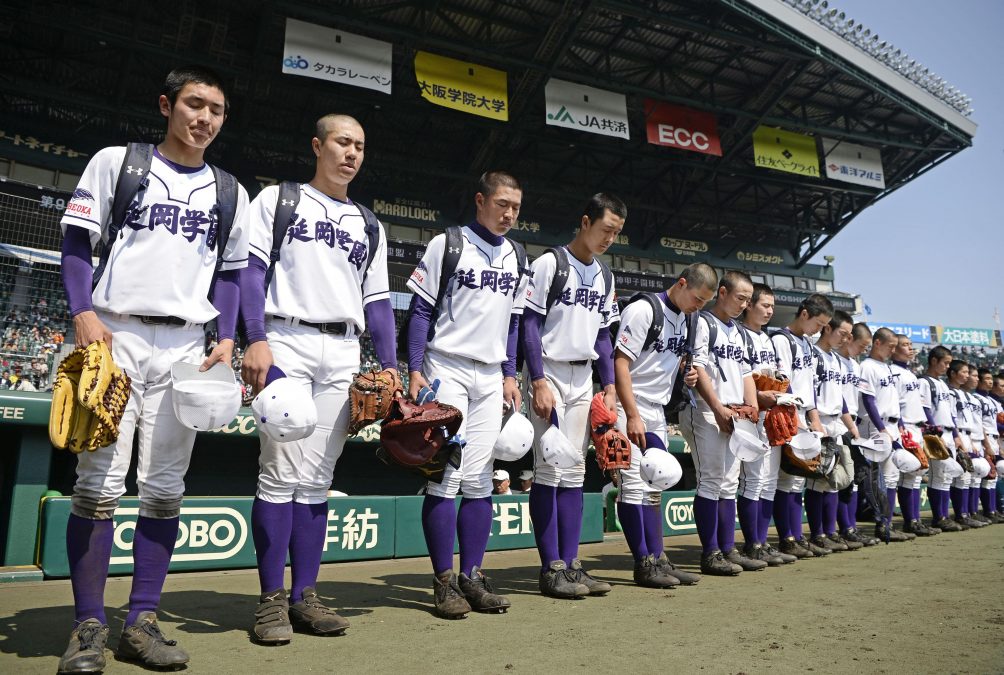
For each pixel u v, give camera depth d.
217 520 4.63
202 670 2.04
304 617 2.59
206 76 2.39
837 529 6.31
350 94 17.33
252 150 19.17
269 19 15.14
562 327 3.70
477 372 3.24
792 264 26.70
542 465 3.66
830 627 2.69
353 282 2.84
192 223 2.37
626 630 2.64
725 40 17.92
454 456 2.92
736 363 4.84
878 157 22.62
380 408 2.69
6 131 16.23
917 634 2.56
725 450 4.55
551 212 23.48
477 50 16.88
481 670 2.05
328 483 2.79
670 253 24.64
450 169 21.36
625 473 4.05
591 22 17.53
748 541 4.98
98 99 16.19
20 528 4.13
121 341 2.23
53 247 12.12
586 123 18.44
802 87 20.44
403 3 15.70
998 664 2.13
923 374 8.26
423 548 5.53
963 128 21.31
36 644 2.35
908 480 7.43
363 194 20.94
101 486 2.17
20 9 14.34
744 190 24.03
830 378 6.07
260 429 2.45
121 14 15.56
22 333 9.94
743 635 2.54
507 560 5.35
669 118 20.17
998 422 9.98
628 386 3.93
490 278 3.25
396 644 2.39
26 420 4.12
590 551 6.04
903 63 20.06
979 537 6.92
